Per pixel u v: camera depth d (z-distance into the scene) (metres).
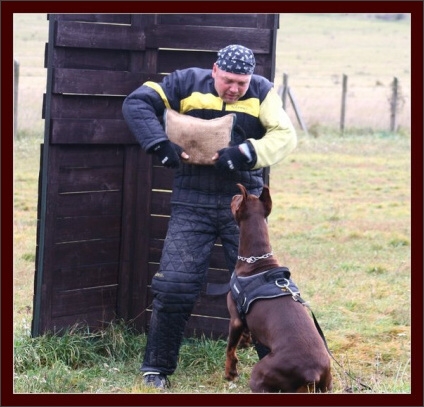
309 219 17.80
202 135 8.31
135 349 9.70
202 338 10.02
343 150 27.14
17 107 24.36
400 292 12.58
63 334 9.57
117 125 9.74
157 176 10.11
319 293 12.44
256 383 7.13
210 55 9.77
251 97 8.52
